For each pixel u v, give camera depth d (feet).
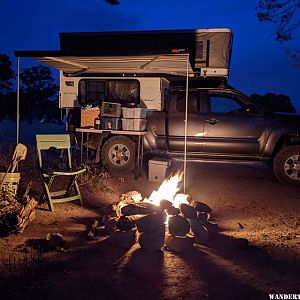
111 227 17.07
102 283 12.66
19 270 13.50
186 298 11.89
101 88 33.32
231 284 12.80
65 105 33.73
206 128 29.48
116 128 29.17
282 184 28.55
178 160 30.19
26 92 85.61
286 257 14.97
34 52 22.50
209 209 18.63
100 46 33.83
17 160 21.27
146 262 14.38
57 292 12.08
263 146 28.96
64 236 17.08
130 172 30.55
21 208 17.71
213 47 32.37
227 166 34.88
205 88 30.14
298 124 28.63
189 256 15.08
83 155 31.73
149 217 15.71
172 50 21.22
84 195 23.90
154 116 30.37
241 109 29.66
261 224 19.85
